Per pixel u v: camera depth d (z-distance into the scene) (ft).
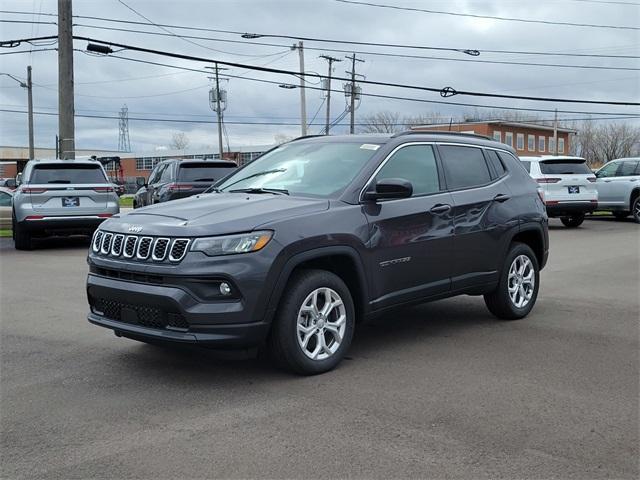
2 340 20.40
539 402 14.76
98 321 16.85
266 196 17.72
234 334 14.96
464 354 18.63
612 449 12.36
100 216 44.06
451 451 12.23
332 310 16.96
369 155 18.76
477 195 21.17
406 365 17.53
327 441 12.67
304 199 17.22
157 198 53.26
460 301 26.55
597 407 14.47
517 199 22.77
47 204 42.96
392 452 12.18
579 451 12.26
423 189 19.63
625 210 64.39
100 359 18.25
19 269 35.40
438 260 19.63
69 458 12.05
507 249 22.25
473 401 14.80
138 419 13.87
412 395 15.17
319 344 16.61
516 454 12.12
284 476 11.28
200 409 14.38
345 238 16.80
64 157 63.16
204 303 14.84
